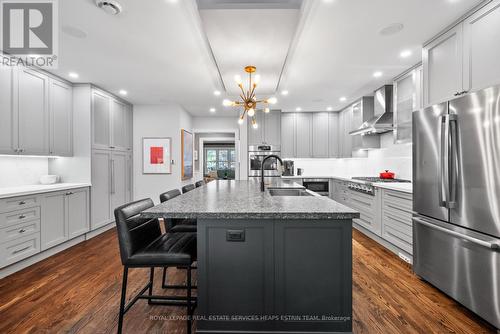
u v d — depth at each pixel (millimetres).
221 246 1458
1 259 2432
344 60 2881
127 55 2773
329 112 5574
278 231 1446
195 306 1793
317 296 1449
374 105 4043
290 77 3434
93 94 3797
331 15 2012
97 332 1673
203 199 1835
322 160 5914
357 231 4105
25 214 2678
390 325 1736
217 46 2611
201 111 5648
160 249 1605
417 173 2381
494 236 1658
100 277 2486
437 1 1855
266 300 1449
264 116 5555
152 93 4273
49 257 3012
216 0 2000
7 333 1663
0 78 2688
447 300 2049
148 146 5055
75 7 1946
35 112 3094
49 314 1872
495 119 1631
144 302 2041
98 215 3910
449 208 1981
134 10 1966
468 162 1823
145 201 1872
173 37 2395
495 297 1652
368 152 4832
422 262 2357
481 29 1857
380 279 2418
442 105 2064
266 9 2008
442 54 2256
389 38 2373
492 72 1778
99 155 3941
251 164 5523
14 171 3203
